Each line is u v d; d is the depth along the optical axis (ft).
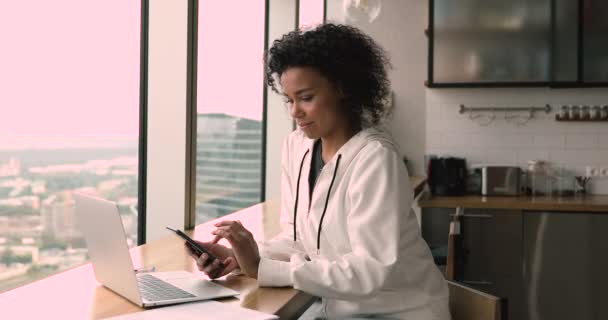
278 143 18.03
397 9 18.86
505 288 13.67
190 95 10.40
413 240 5.45
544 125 15.87
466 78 15.31
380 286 4.90
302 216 5.92
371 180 5.13
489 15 15.14
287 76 5.46
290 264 5.32
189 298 4.79
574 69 14.78
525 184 15.57
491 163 16.19
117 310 4.59
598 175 15.56
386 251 4.96
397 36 18.88
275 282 5.28
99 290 5.29
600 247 13.38
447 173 14.90
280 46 5.58
